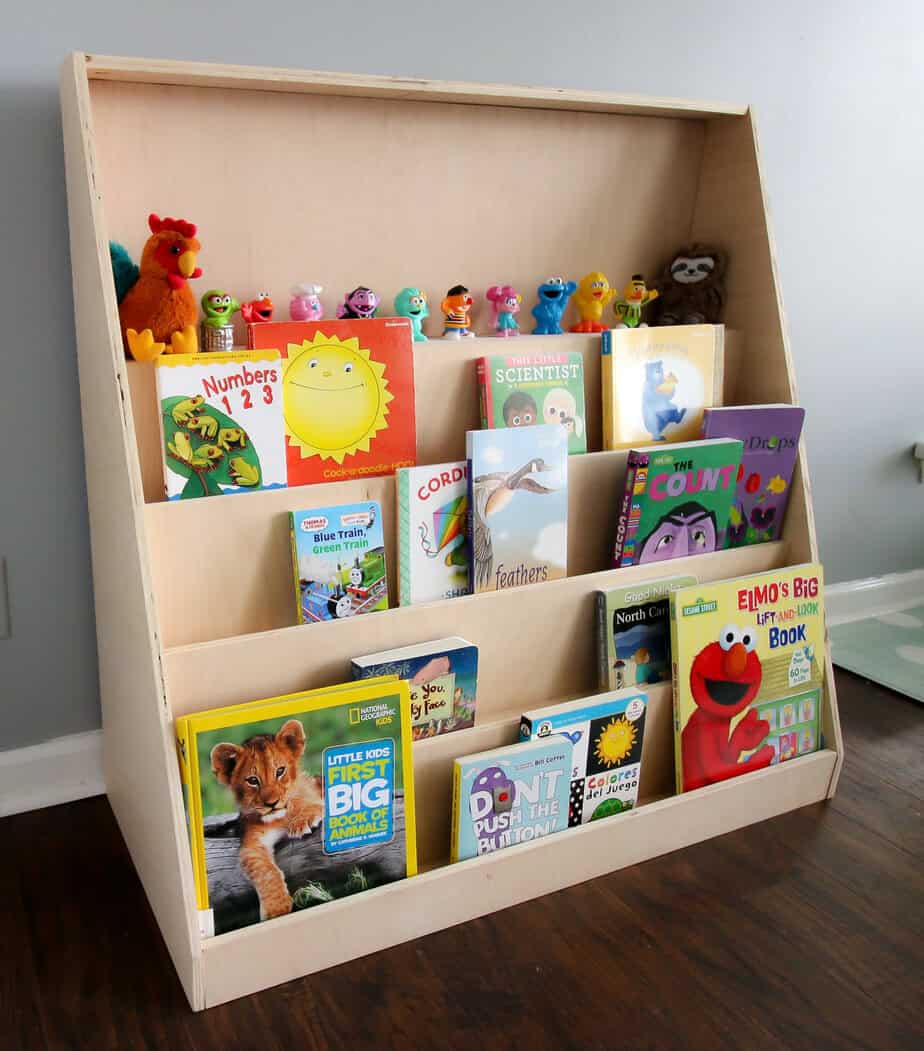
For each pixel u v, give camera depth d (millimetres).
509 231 1700
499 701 1558
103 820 1680
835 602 2533
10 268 1480
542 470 1519
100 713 1733
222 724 1224
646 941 1389
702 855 1592
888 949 1380
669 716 1646
